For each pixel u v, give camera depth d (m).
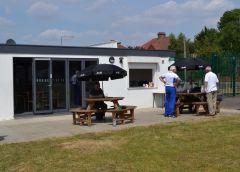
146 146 10.62
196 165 8.66
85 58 19.77
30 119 17.38
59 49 18.97
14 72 18.48
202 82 22.19
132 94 21.36
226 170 8.24
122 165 8.80
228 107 20.33
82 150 10.32
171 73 16.98
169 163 8.88
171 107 16.94
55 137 12.41
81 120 15.09
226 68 23.00
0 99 17.47
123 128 13.89
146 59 21.72
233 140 11.15
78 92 19.75
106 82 20.45
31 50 18.17
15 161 9.41
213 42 69.88
